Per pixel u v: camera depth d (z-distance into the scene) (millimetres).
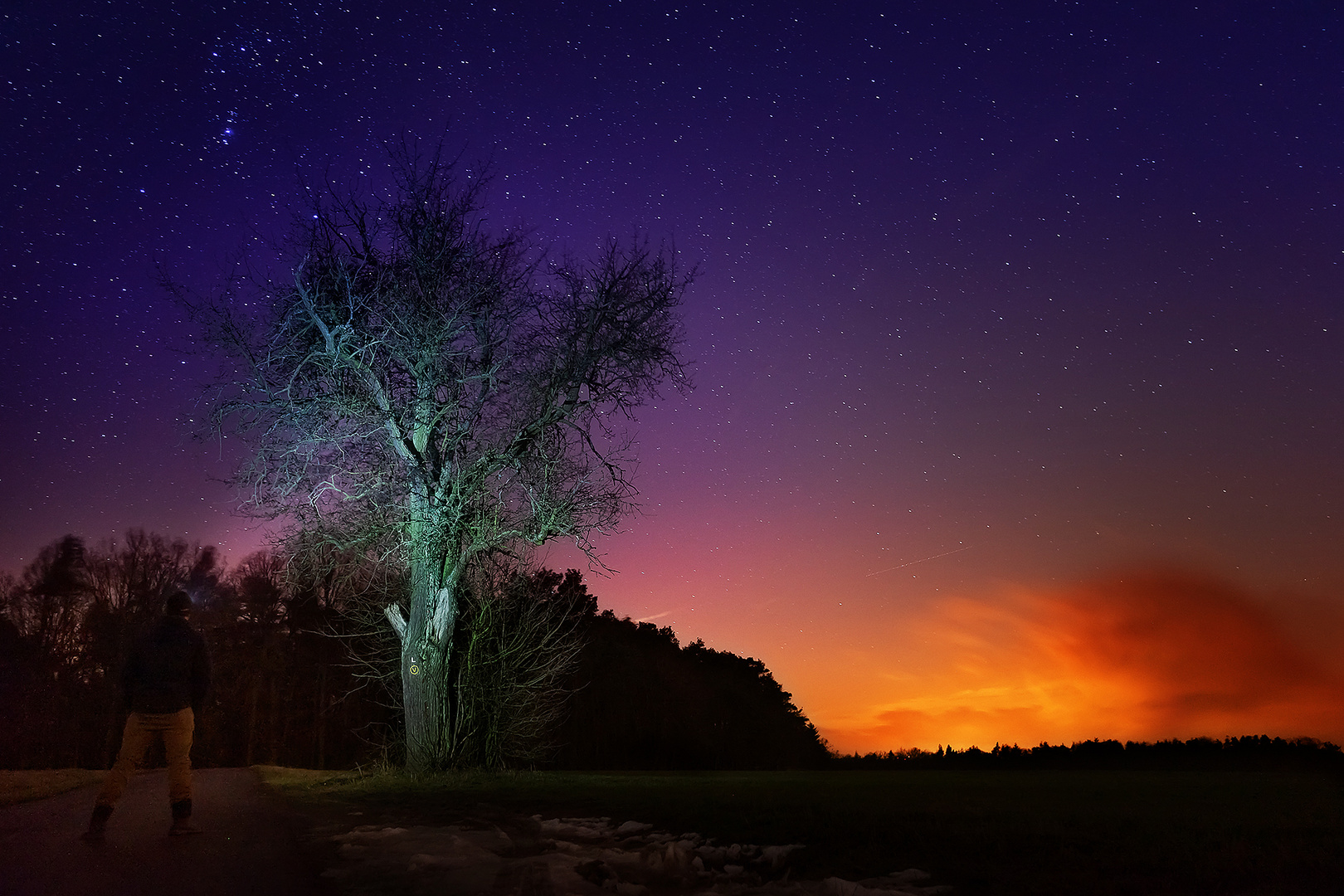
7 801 9383
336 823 7266
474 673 14453
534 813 7613
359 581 15016
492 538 14617
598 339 14883
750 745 39375
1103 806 6258
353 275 14633
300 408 13930
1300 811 5602
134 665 6441
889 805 6898
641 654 37469
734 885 4285
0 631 35906
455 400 14508
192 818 7609
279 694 36375
